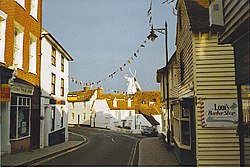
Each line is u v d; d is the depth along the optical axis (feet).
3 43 45.19
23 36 52.85
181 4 45.68
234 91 34.86
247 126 26.66
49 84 67.51
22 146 51.75
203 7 38.78
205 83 35.17
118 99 187.42
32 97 56.90
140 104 197.26
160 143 79.25
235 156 34.14
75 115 209.26
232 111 34.60
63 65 83.30
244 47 25.03
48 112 66.28
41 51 62.64
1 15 44.29
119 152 59.26
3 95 41.65
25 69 53.57
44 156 48.08
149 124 173.78
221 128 34.58
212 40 35.55
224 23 28.48
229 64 35.17
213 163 34.14
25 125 53.52
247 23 23.21
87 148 65.87
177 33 52.06
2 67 42.24
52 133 69.51
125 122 180.96
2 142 45.44
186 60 41.45
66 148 62.39
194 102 35.24
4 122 45.60
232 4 25.99
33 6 59.52
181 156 40.32
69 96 86.84
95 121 188.44
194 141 35.65
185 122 40.37
